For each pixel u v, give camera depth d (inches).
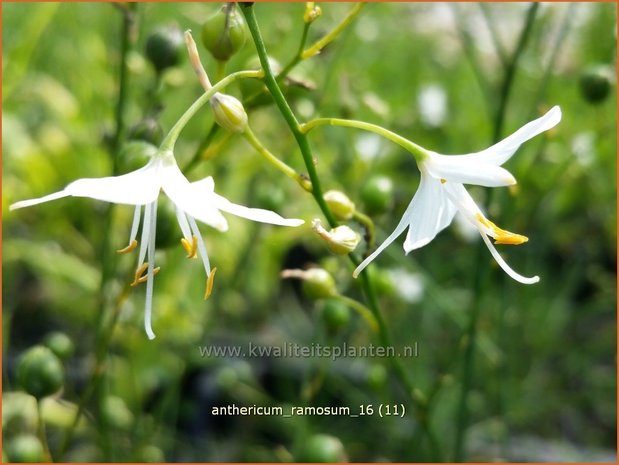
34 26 6.7
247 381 6.8
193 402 6.7
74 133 7.3
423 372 6.9
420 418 4.3
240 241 6.9
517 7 8.2
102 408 4.7
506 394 6.3
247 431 6.7
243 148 6.6
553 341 7.7
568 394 7.5
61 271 6.7
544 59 7.1
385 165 7.3
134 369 6.0
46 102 7.9
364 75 8.4
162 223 3.8
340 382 6.5
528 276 7.4
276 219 2.8
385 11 9.1
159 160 2.9
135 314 5.8
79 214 7.5
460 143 8.3
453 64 9.4
